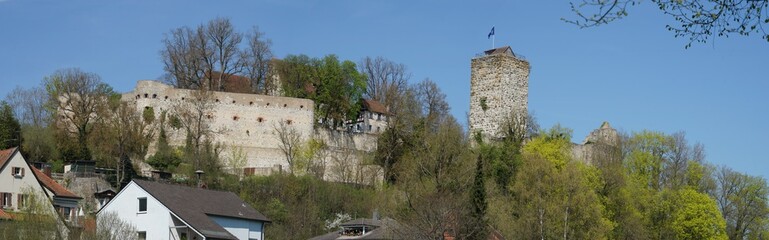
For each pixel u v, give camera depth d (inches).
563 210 3533.5
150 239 2945.4
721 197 4837.6
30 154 4633.4
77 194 4131.4
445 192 3526.1
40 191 2992.1
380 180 4872.0
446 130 4660.4
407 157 4734.3
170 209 2925.7
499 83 5374.0
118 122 4847.4
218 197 3186.5
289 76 5802.2
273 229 3666.3
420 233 2935.5
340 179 4933.6
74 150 4712.1
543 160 3919.8
